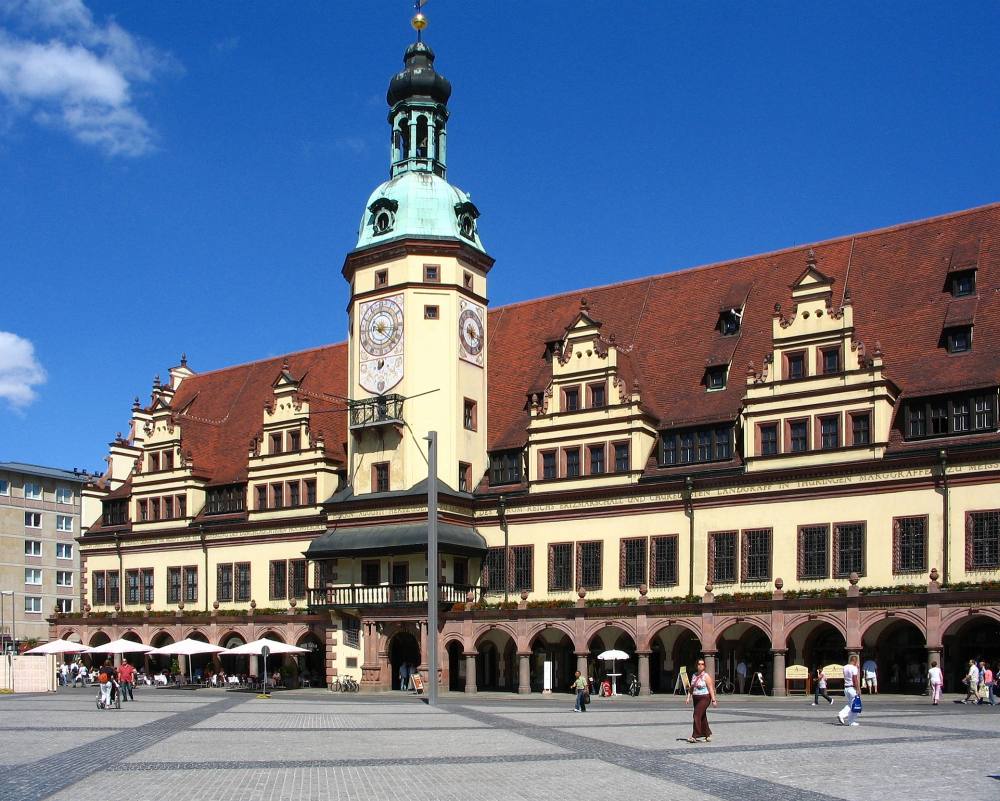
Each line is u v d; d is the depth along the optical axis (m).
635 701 55.34
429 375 71.50
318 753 29.98
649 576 62.44
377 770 26.19
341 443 80.69
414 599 67.38
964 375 55.97
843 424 57.38
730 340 67.06
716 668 58.81
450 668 69.06
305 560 77.94
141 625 85.56
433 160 77.44
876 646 55.56
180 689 73.69
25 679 69.19
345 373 85.12
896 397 57.34
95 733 36.88
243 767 26.94
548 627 62.75
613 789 23.02
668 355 69.19
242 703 55.91
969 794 22.02
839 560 56.44
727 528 60.19
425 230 73.25
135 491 89.12
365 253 73.88
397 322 72.50
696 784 23.59
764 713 44.25
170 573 85.88
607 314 75.06
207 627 81.44
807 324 59.50
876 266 65.62
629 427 64.75
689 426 63.34
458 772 25.73
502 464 71.56
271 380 91.56
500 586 68.31
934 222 65.50
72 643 76.88
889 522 55.25
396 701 57.53
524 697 61.16
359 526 71.25
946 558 53.34
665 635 62.12
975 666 48.44
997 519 52.34
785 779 24.19
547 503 67.19
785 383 59.41
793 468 58.22
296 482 79.25
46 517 125.81
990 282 59.81
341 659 71.44
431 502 52.31
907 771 25.25
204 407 94.25
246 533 81.44
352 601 69.81
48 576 125.19
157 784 24.14
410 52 78.00
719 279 71.75
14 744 33.03
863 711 43.94
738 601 56.69
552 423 67.88
